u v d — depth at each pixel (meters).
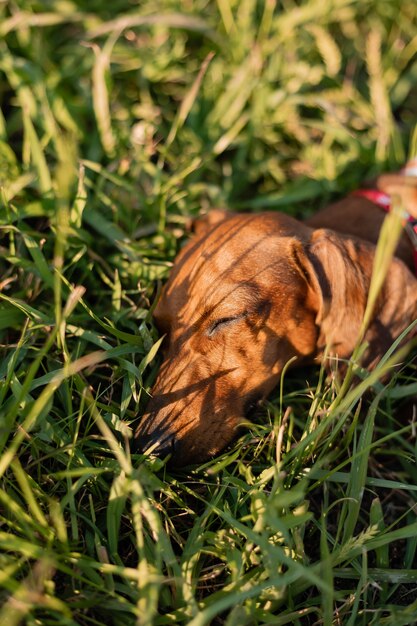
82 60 0.83
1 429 0.48
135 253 0.65
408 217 0.61
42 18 0.79
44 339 0.60
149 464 0.52
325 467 0.56
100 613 0.49
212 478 0.55
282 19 0.85
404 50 0.88
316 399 0.54
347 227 0.64
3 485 0.51
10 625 0.41
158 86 0.85
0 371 0.56
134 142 0.75
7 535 0.46
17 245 0.64
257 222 0.57
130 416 0.56
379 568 0.52
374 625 0.49
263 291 0.53
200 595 0.51
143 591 0.45
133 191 0.69
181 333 0.54
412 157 0.53
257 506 0.49
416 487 0.53
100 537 0.51
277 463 0.51
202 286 0.54
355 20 0.91
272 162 0.80
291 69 0.83
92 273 0.66
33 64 0.78
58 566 0.45
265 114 0.81
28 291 0.62
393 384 0.58
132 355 0.58
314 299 0.55
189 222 0.66
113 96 0.82
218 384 0.53
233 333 0.53
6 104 0.82
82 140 0.76
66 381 0.54
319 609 0.50
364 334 0.55
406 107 0.89
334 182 0.77
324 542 0.49
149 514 0.48
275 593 0.46
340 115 0.82
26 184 0.66
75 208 0.63
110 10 0.87
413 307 0.56
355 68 0.89
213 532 0.51
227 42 0.84
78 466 0.53
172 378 0.53
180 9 0.85
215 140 0.79
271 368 0.54
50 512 0.50
